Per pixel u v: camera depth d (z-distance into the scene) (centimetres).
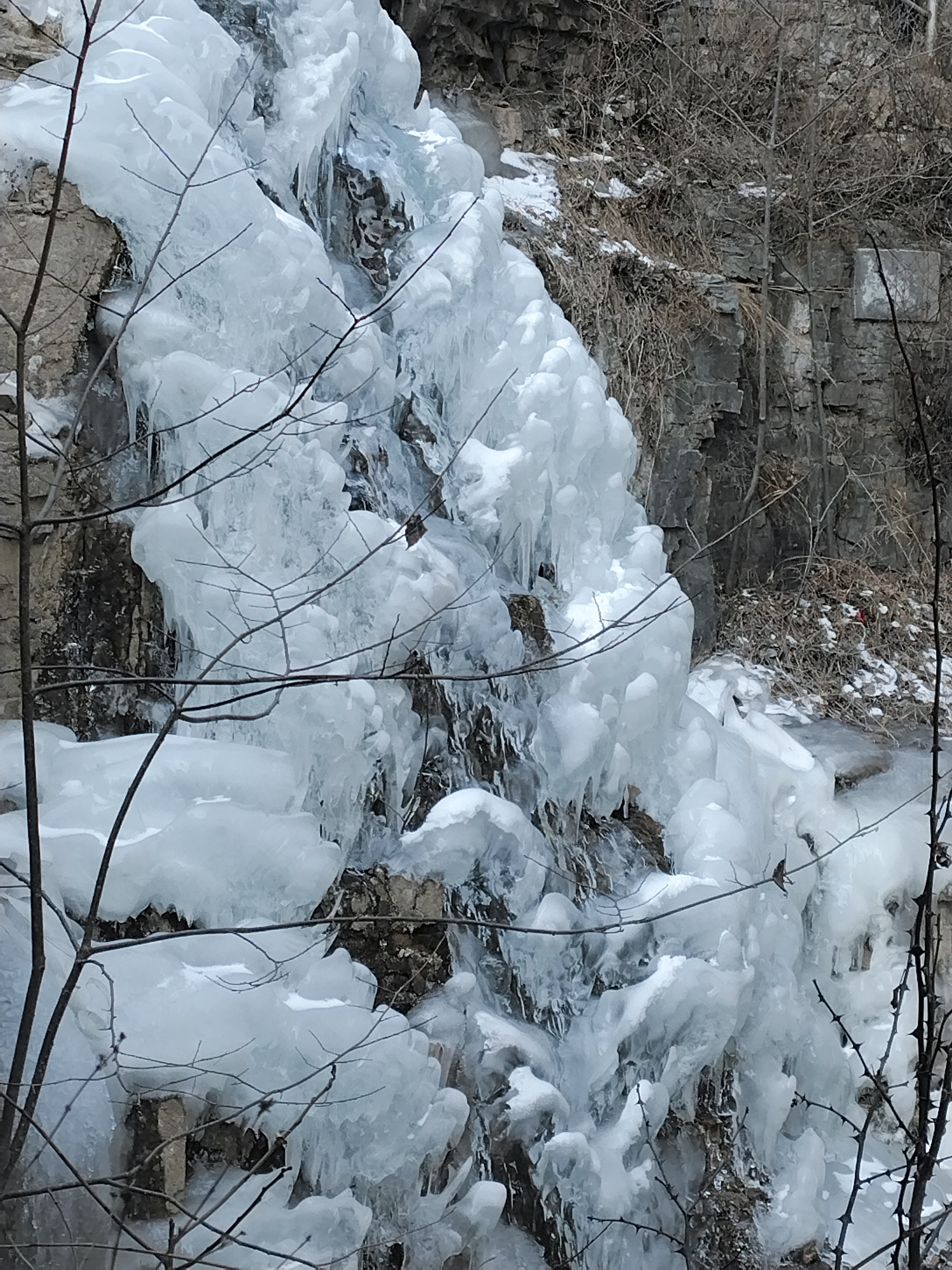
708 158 1103
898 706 989
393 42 838
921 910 460
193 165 586
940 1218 446
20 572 378
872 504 1120
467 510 721
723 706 901
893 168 1148
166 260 588
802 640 1030
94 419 570
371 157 786
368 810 602
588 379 778
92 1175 452
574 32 1079
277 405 580
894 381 1127
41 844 479
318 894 527
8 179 556
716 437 1041
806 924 811
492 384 757
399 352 739
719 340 1016
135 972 470
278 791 527
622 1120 598
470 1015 568
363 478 670
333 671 569
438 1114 521
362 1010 501
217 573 556
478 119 1016
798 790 835
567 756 669
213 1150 484
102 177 565
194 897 499
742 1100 673
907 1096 771
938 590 430
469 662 648
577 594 766
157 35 617
